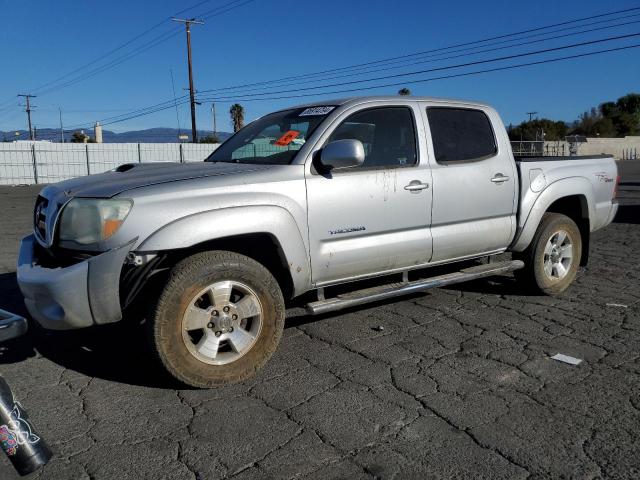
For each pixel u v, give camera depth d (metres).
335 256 4.09
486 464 2.72
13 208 16.38
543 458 2.77
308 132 4.21
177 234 3.38
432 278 4.77
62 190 3.77
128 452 2.89
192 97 40.53
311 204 3.93
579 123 79.44
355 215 4.14
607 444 2.88
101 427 3.14
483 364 3.94
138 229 3.34
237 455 2.84
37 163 31.95
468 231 4.83
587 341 4.36
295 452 2.86
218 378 3.57
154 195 3.43
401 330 4.65
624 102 80.25
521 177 5.16
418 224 4.50
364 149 4.32
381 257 4.34
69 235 3.48
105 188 3.53
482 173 4.88
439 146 4.70
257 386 3.64
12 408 1.99
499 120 5.21
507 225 5.12
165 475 2.69
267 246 3.96
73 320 3.37
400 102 4.59
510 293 5.71
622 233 9.55
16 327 1.95
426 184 4.50
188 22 39.78
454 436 2.98
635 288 5.91
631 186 19.11
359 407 3.33
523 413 3.22
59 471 2.73
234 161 4.49
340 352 4.20
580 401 3.36
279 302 3.76
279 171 3.87
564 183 5.46
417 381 3.67
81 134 69.25
